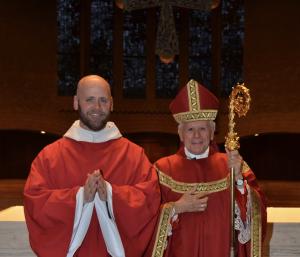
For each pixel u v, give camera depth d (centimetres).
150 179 288
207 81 1306
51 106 1277
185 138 306
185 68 1305
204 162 308
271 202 1076
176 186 302
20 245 357
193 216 296
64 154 289
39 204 271
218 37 1294
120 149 295
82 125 297
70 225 271
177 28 1302
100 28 1301
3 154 1355
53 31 1278
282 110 1268
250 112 1272
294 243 358
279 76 1273
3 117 1255
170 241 298
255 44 1286
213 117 304
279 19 1278
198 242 293
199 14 1302
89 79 289
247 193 294
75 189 272
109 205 274
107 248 284
